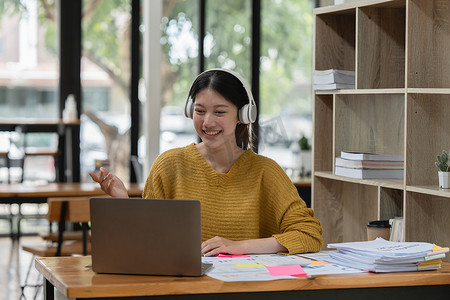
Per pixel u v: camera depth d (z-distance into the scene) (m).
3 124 7.60
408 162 3.47
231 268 2.44
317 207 4.22
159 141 7.70
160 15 7.65
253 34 8.28
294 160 8.16
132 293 2.19
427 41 3.47
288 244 2.76
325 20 4.21
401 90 3.48
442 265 2.64
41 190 5.85
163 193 2.99
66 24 8.16
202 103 2.85
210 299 2.26
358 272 2.45
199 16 8.13
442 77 3.50
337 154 4.02
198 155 2.98
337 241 4.25
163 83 8.09
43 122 7.72
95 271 2.37
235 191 2.94
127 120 8.22
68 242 5.79
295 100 8.47
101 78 8.18
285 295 2.33
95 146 8.16
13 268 6.73
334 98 4.01
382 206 3.67
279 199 2.93
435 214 3.52
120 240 2.33
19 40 8.21
